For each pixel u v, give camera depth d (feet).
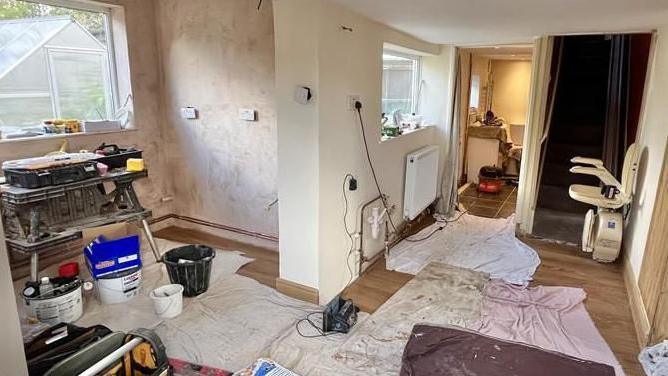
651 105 10.67
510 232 14.19
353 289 10.25
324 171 8.70
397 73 14.48
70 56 11.36
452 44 14.64
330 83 8.45
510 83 23.35
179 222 14.37
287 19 8.12
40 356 6.06
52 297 8.12
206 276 9.73
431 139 15.58
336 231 9.55
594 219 11.80
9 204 8.66
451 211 16.03
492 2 7.50
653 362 6.98
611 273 11.23
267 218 12.43
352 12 8.81
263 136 11.93
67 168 8.96
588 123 15.76
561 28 10.87
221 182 13.07
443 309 9.25
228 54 11.91
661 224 8.12
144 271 10.92
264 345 7.88
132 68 12.36
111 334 6.23
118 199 10.78
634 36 13.76
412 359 6.24
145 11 12.48
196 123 13.01
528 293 10.04
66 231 9.36
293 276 9.53
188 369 7.14
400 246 13.00
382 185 11.64
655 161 9.45
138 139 12.88
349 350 7.74
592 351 7.88
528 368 5.94
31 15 10.44
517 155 21.59
